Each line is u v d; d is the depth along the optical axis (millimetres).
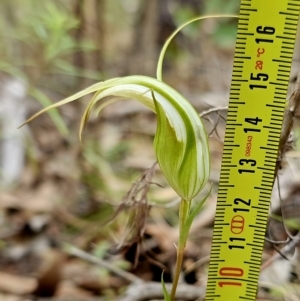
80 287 338
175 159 208
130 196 266
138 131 563
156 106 201
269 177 211
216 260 218
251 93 206
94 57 512
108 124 570
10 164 502
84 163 438
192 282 314
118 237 371
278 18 202
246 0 202
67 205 448
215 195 380
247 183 212
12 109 487
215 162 431
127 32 767
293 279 290
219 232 216
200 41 693
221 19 654
